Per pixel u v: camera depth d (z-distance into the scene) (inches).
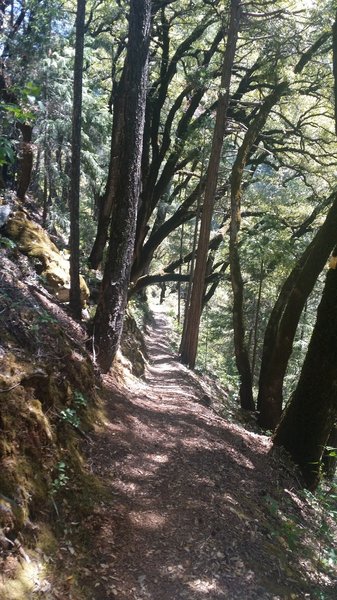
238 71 783.1
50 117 424.5
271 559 201.3
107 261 334.3
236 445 334.0
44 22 408.8
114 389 335.3
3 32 414.6
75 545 171.5
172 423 326.3
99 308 335.6
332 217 408.2
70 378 255.4
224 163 725.9
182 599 163.3
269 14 534.6
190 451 284.2
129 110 322.3
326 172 772.6
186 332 655.8
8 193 439.8
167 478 238.5
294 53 578.9
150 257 782.5
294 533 224.8
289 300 455.5
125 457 244.7
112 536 183.9
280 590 183.8
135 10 320.5
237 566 186.4
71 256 352.5
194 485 238.8
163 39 665.0
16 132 416.5
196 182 935.0
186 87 705.6
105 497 203.6
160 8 621.9
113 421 281.0
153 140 681.6
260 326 823.7
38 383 205.3
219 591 170.9
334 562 213.0
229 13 578.2
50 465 188.4
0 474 161.0
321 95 654.5
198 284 631.8
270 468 315.0
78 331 331.6
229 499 236.1
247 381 574.9
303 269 436.1
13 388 187.6
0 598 133.4
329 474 377.1
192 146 673.0
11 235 369.1
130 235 331.9
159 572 173.2
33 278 339.6
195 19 675.4
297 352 798.5
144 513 204.2
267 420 516.4
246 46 733.9
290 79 601.0
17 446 175.0
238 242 564.7
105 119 538.6
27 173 441.4
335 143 780.0
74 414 231.0
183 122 706.2
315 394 333.1
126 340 507.5
